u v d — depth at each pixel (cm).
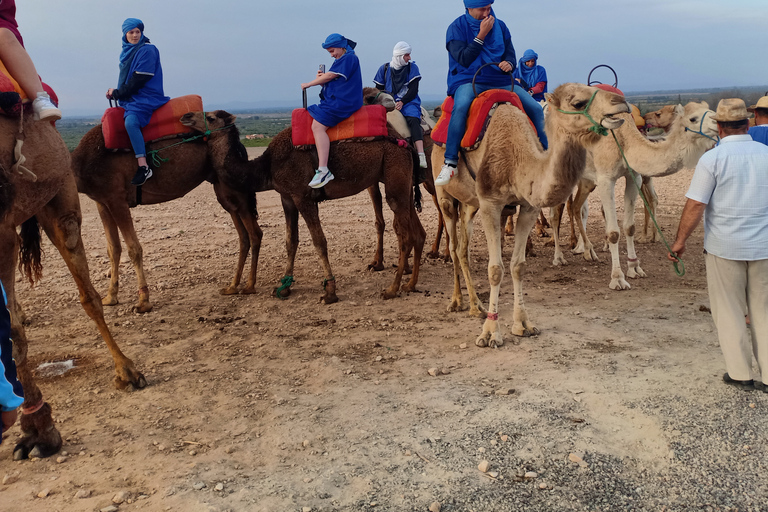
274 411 469
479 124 579
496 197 572
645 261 913
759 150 447
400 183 772
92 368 567
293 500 354
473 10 609
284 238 1137
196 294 809
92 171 738
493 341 582
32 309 743
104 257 1003
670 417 427
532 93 1111
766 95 566
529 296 753
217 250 1045
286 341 623
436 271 902
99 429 452
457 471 378
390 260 967
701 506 342
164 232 1195
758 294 452
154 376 544
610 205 777
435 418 444
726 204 447
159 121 773
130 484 378
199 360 582
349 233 1174
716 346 552
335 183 766
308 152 752
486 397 473
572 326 629
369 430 432
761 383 463
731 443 395
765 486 355
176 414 471
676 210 1295
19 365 403
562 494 354
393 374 530
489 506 346
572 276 845
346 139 748
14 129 404
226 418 461
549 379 498
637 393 464
